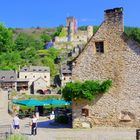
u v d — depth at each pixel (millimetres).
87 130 35500
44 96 90938
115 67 36656
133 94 36125
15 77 135875
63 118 41656
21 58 172625
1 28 149125
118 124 36438
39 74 139875
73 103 37469
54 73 152750
